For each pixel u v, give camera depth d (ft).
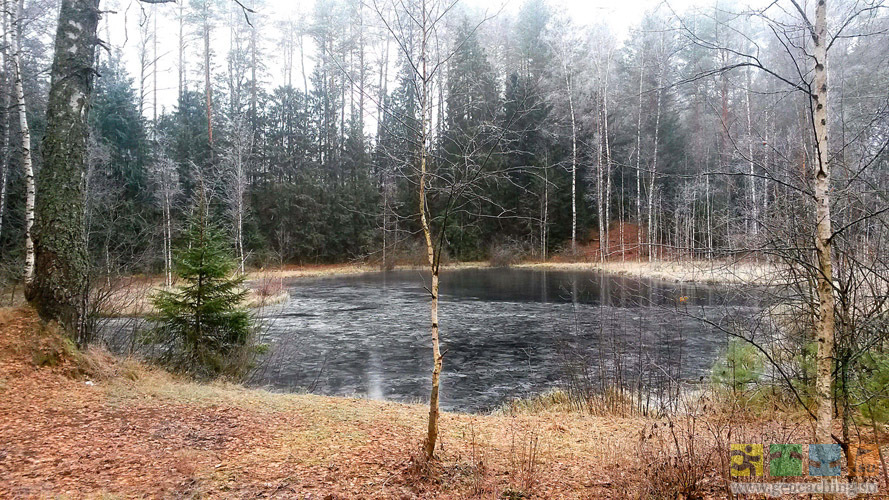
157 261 84.28
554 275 119.85
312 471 15.26
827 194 10.80
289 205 145.28
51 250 26.81
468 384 34.63
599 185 121.08
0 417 18.65
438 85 17.11
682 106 132.16
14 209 74.43
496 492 13.88
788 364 22.85
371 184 154.10
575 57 129.70
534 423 23.03
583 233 152.76
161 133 137.28
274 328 56.24
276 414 21.83
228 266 33.24
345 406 24.21
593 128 129.49
